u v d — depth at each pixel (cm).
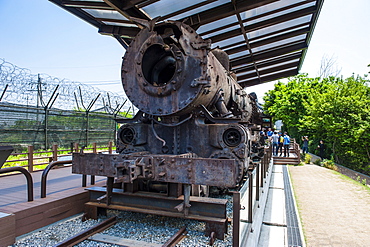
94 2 712
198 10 849
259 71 1698
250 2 816
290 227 602
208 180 374
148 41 504
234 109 693
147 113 507
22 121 1323
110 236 398
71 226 444
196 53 479
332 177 1307
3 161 313
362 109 1794
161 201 441
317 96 2170
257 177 582
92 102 1614
